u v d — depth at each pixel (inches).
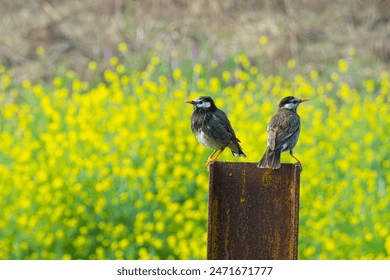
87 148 553.9
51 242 470.0
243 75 707.4
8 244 469.1
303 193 510.3
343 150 578.6
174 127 593.9
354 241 466.3
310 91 692.7
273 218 278.8
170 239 463.2
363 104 689.0
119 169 511.5
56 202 485.1
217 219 279.4
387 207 504.7
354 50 920.3
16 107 625.6
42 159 532.7
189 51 876.0
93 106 625.6
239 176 280.1
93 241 482.0
